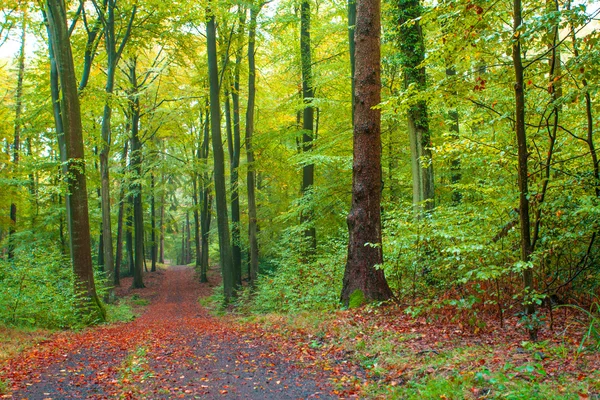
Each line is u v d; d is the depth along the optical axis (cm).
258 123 2314
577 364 431
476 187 793
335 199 1595
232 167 2097
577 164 686
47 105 1480
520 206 570
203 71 2019
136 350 749
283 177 2022
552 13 492
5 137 2125
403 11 1077
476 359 479
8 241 2250
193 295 2597
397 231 900
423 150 1085
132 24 1666
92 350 779
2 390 507
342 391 455
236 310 1652
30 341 865
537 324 529
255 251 1897
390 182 1606
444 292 780
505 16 653
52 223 2231
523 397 351
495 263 652
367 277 862
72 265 1273
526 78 656
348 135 1431
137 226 2778
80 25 1709
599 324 541
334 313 842
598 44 534
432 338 598
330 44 1988
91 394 492
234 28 1864
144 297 2545
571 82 614
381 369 505
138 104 2356
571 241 620
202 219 3059
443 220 785
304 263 1422
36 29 1452
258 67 2230
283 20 1554
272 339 756
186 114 2467
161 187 2825
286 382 507
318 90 1834
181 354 701
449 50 669
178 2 1482
